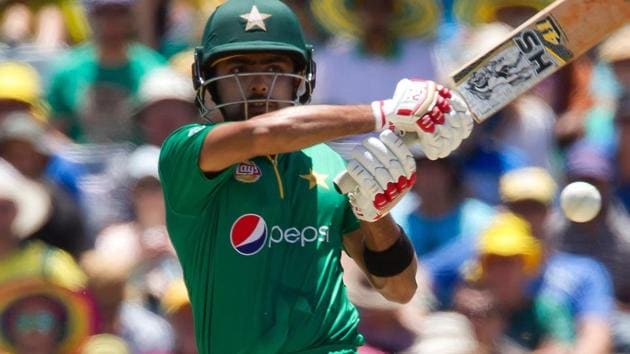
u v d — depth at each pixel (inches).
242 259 557.6
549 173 1049.5
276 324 553.3
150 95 997.2
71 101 1034.7
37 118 971.3
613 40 1098.1
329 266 565.9
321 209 570.3
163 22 1125.7
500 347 869.2
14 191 880.9
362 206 547.8
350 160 542.9
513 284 875.4
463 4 1144.8
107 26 1037.8
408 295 605.9
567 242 940.0
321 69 1087.6
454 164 960.3
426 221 947.3
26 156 935.7
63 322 842.8
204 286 562.3
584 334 893.8
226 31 563.8
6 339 838.5
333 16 1095.6
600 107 1066.7
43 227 892.6
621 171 1004.6
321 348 557.6
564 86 1104.2
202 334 566.3
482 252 885.2
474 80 563.8
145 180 932.6
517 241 879.7
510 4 1136.2
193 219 562.3
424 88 540.4
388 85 1074.1
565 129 1078.4
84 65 1041.5
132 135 999.0
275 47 560.1
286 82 572.4
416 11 1087.0
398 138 540.4
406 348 868.6
